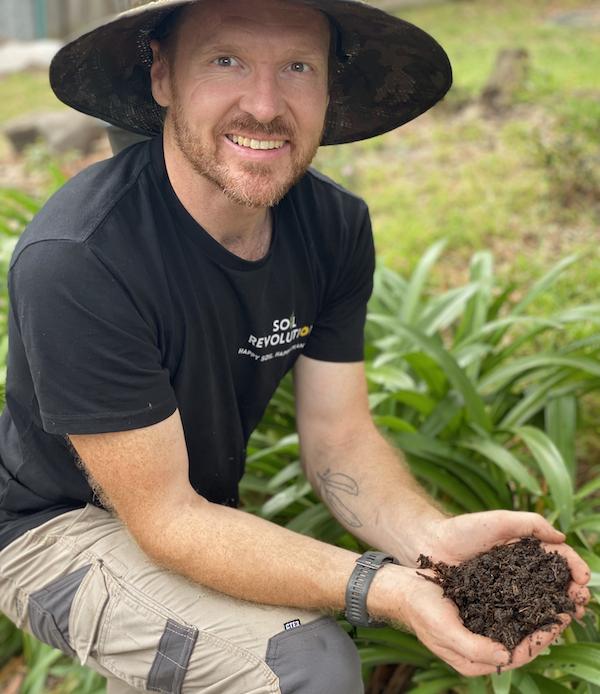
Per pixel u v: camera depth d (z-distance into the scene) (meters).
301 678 1.48
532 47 9.14
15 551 1.67
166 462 1.50
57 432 1.43
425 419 2.31
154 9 1.31
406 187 5.23
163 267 1.49
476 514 1.62
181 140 1.46
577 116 5.00
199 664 1.52
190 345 1.56
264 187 1.45
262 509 2.07
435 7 12.84
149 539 1.52
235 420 1.77
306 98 1.43
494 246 4.29
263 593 1.52
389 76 1.66
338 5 1.32
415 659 1.92
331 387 1.89
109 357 1.40
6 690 2.38
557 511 1.98
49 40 14.45
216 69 1.39
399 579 1.50
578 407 2.79
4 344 2.65
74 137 7.45
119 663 1.60
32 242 1.41
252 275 1.59
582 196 4.66
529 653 1.43
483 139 5.88
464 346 2.51
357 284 1.87
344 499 1.82
